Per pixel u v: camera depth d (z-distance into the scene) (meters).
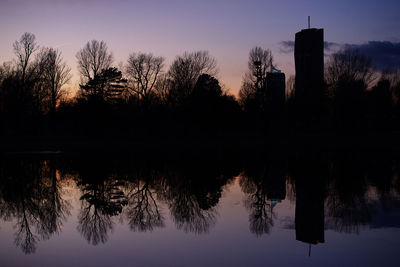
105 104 62.94
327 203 12.92
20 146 45.84
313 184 17.16
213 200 13.91
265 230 9.61
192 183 18.11
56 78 62.69
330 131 65.25
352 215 11.10
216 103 61.00
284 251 7.92
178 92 61.09
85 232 9.70
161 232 9.59
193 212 11.91
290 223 10.30
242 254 7.75
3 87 53.62
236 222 10.53
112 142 52.00
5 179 20.09
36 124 59.34
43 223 10.74
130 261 7.39
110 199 14.39
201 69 62.88
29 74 56.09
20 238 9.17
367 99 64.69
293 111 65.81
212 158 31.62
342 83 63.69
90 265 7.20
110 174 21.78
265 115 61.94
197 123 60.50
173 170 23.31
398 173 20.58
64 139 55.44
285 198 13.99
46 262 7.39
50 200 14.27
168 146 47.62
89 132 61.19
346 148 42.97
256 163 26.95
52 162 29.28
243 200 13.79
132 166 25.84
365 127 64.81
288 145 48.50
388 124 69.44
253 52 61.94
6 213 12.05
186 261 7.35
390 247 8.11
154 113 63.06
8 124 54.41
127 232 9.62
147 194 15.36
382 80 71.12
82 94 66.25
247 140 54.66
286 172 21.61
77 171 23.38
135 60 65.00
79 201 14.02
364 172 21.17
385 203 12.77
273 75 62.03
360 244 8.34
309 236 9.01
